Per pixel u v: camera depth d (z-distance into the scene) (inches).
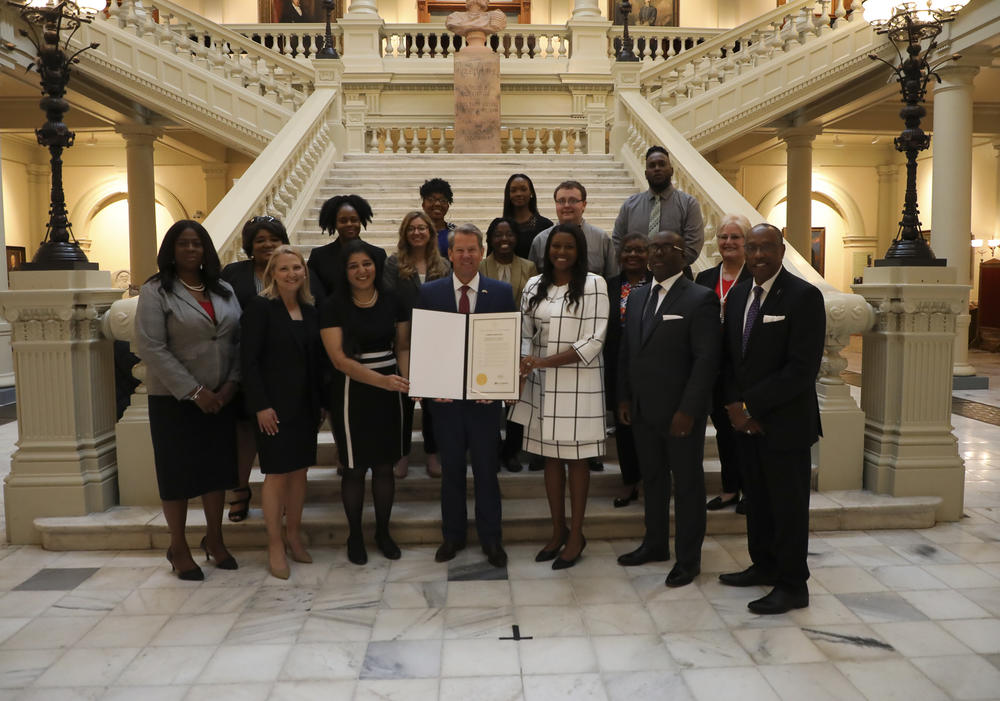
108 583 151.5
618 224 210.8
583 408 152.5
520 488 189.0
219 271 155.6
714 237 270.7
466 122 486.6
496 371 148.0
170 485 148.6
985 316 637.3
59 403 174.9
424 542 173.0
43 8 188.9
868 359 195.2
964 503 201.8
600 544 171.9
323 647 125.0
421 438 202.5
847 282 757.3
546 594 145.2
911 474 184.9
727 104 464.8
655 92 495.5
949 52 387.9
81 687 113.5
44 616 136.9
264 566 160.2
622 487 189.2
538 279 160.4
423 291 157.1
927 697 110.2
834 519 179.2
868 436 192.7
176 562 152.7
